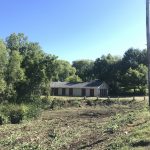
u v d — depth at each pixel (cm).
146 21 2703
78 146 1756
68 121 3166
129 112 3616
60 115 3934
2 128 2711
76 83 9956
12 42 5550
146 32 2708
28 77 5094
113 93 9944
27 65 5166
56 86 9950
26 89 4931
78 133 2233
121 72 10519
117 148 1457
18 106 3444
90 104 5766
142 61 10800
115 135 1891
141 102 5672
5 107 3316
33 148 1767
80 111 4503
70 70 13612
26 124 2991
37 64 5175
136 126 2111
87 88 9569
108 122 2741
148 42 2702
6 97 4597
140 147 1405
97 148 1576
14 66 4769
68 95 9738
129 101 5912
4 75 4625
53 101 5322
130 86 9438
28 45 5472
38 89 5119
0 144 1942
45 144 1883
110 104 5744
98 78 10869
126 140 1584
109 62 10875
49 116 3806
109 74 10419
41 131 2452
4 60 4553
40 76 5131
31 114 3475
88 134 2159
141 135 1673
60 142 1914
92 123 2845
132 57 10775
